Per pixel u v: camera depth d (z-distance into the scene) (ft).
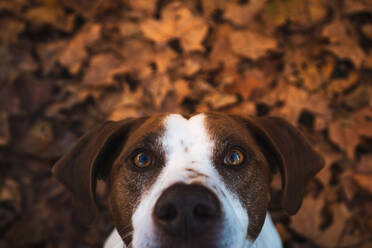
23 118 2.28
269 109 2.27
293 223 2.01
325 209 2.09
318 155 1.50
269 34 2.39
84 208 1.41
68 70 2.47
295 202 1.41
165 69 2.32
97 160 1.43
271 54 2.39
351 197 2.04
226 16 2.37
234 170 1.29
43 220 2.14
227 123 1.36
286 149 1.42
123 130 1.46
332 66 2.36
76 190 1.44
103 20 2.54
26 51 2.44
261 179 1.33
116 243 1.57
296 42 2.40
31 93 2.33
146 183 1.28
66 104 2.33
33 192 2.19
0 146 2.22
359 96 2.28
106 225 2.15
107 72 2.33
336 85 2.31
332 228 2.01
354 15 2.40
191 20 2.35
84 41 2.43
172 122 1.35
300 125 2.25
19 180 2.20
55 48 2.42
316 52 2.38
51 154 2.25
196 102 2.32
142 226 1.16
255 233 1.31
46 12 2.51
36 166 2.24
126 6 2.56
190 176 1.17
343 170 2.12
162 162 1.29
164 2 2.58
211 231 1.09
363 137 2.19
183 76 2.35
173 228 1.09
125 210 1.30
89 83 2.33
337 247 1.99
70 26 2.52
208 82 2.38
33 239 2.11
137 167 1.31
